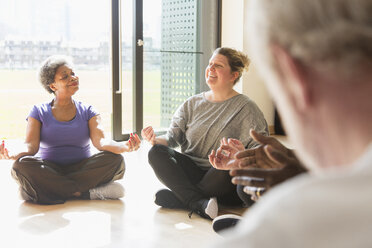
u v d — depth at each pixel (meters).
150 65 5.44
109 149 3.28
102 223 2.77
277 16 0.41
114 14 5.11
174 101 5.67
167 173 2.98
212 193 2.98
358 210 0.37
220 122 3.02
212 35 6.00
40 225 2.72
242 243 0.38
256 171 0.86
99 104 7.47
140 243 2.46
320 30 0.40
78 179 3.22
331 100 0.42
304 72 0.42
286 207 0.39
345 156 0.43
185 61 5.75
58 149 3.25
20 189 3.19
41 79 3.23
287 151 0.99
